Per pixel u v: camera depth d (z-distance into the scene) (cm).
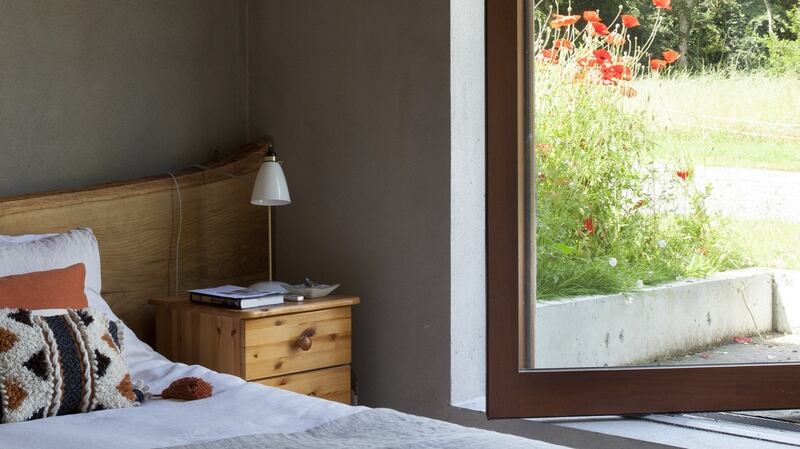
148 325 346
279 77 375
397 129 337
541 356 316
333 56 356
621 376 287
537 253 316
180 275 354
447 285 325
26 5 326
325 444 205
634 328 317
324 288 335
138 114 354
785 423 293
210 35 374
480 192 332
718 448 270
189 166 369
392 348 342
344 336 334
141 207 342
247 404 242
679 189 312
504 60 288
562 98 320
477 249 332
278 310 312
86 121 341
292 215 373
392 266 341
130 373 275
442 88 323
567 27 320
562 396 288
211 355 316
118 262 336
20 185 327
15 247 284
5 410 226
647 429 290
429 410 332
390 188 340
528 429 303
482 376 335
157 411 237
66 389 235
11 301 254
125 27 350
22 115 326
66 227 323
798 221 295
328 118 359
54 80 333
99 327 251
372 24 343
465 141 326
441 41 323
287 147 374
